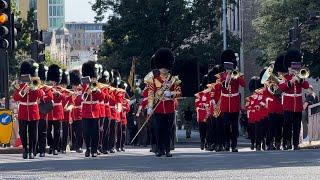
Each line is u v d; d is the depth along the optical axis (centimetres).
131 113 6469
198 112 4925
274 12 7431
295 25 5409
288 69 4062
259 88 4753
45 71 4275
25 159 3634
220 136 4106
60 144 4450
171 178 2250
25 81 3775
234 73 3947
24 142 3766
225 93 3962
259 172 2398
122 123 4884
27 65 3825
